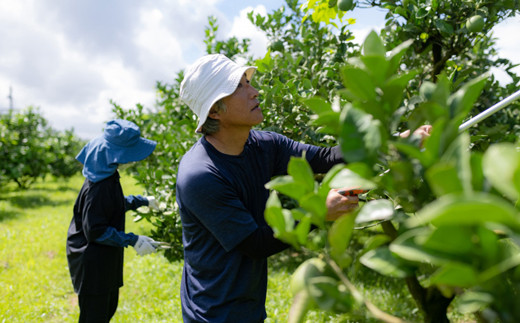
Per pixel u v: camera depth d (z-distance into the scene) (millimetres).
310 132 2543
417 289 744
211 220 1466
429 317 730
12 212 8719
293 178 570
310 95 2682
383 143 536
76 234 2545
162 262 4961
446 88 565
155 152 5535
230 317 1533
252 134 1772
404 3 2381
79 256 2488
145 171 4121
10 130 13031
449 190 416
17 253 5621
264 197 1673
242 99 1579
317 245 635
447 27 2271
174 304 3783
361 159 509
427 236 438
